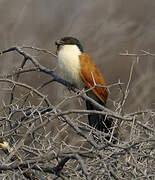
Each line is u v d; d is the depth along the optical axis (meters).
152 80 13.12
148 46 19.03
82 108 14.13
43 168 7.27
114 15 20.42
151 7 20.52
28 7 21.03
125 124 7.72
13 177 6.86
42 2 21.91
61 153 7.05
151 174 7.04
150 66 14.61
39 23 20.95
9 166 7.17
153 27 20.09
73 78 10.52
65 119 7.72
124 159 7.36
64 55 10.52
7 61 12.61
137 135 7.23
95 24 19.53
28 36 19.64
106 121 8.55
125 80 17.42
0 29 18.09
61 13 21.92
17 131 8.12
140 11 20.45
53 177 7.55
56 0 22.97
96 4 20.67
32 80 14.22
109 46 18.62
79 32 19.69
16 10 20.16
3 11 19.70
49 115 8.01
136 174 7.01
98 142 7.91
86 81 10.34
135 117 7.17
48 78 14.32
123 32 19.23
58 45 10.83
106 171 6.82
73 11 22.08
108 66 17.94
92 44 18.95
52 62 15.48
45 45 19.50
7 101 10.71
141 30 19.55
